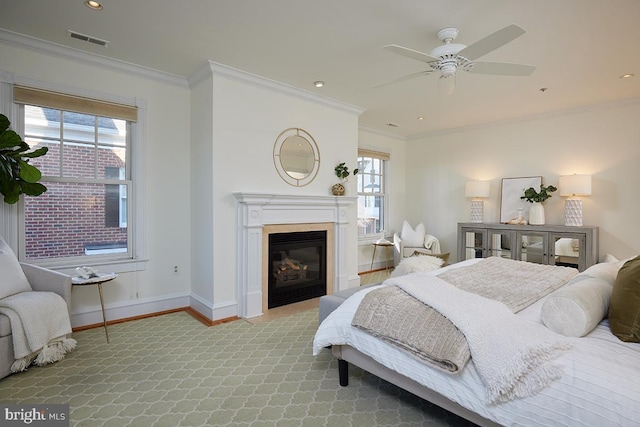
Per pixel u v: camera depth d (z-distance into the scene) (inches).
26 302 95.0
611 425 47.5
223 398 83.4
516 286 93.0
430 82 149.0
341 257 179.2
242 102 143.9
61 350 102.6
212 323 134.9
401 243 230.5
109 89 132.7
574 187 175.5
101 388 87.5
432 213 248.1
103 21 103.0
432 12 95.5
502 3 90.7
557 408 51.6
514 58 123.1
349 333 80.2
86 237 132.0
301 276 167.0
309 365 101.0
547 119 195.5
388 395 85.3
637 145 167.5
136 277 141.4
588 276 81.7
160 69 139.6
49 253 124.6
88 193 132.3
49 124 123.7
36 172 107.7
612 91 158.1
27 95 116.3
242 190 144.6
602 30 103.7
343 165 179.6
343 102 177.9
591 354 56.0
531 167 201.5
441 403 66.8
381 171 252.2
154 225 145.3
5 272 100.1
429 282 83.1
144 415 76.4
